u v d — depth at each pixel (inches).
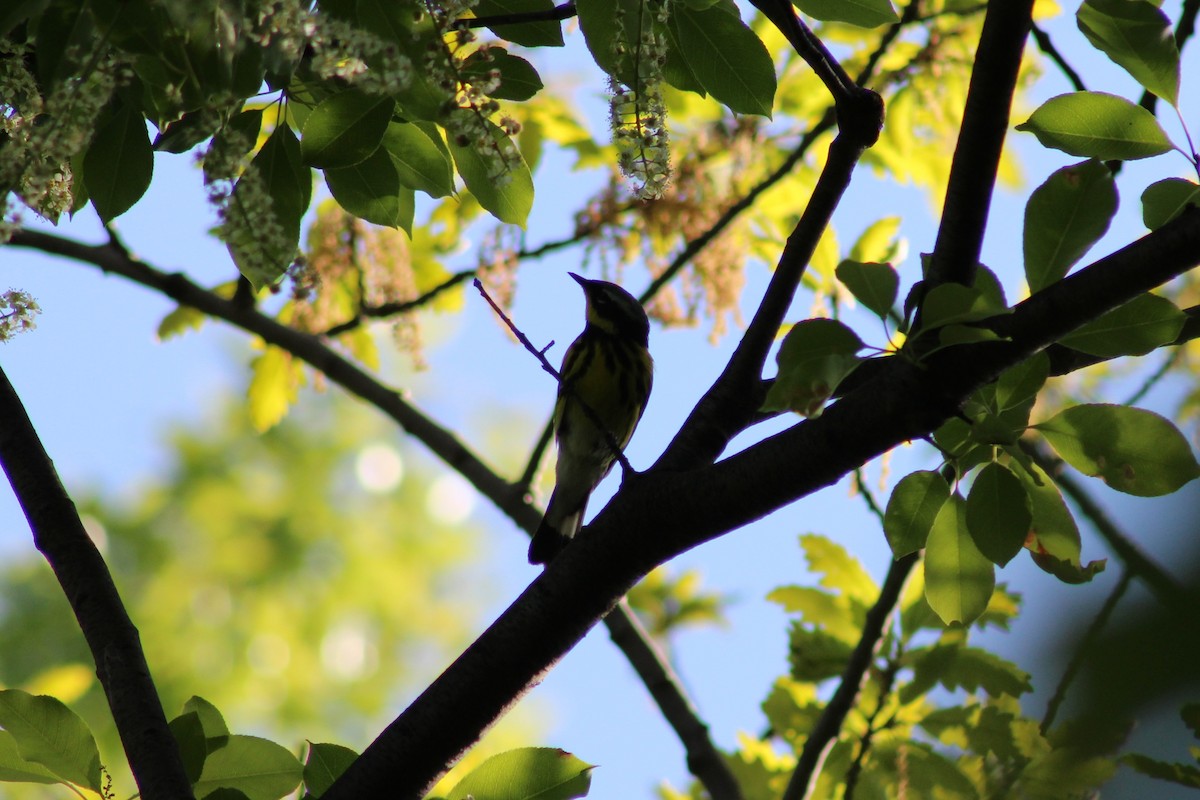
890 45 408.2
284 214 198.1
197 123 198.7
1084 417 189.2
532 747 196.4
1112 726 56.4
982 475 195.6
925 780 294.5
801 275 235.3
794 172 418.6
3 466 237.9
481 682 206.1
